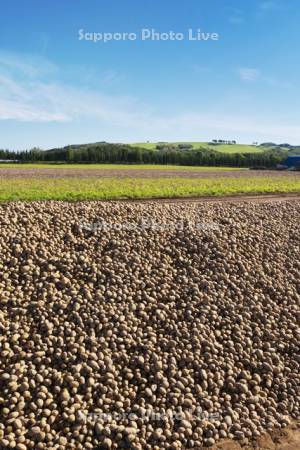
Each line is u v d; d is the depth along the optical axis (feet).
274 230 39.65
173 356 22.81
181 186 68.28
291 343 25.82
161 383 21.27
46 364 20.84
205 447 18.83
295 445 19.43
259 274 31.63
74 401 19.49
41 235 30.68
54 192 53.88
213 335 24.70
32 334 22.26
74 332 22.65
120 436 18.43
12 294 24.63
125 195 54.90
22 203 35.91
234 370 23.12
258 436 19.75
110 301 25.46
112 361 21.66
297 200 58.59
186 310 26.23
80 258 28.84
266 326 26.55
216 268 31.14
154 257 31.04
